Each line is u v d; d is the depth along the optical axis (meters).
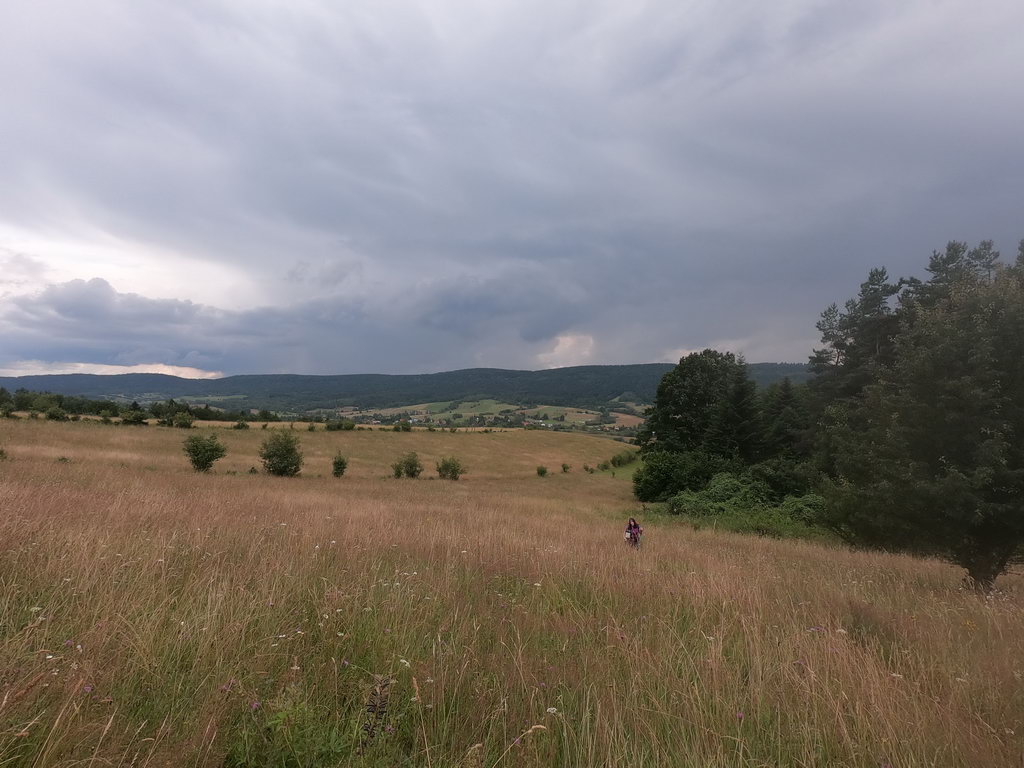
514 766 2.46
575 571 7.12
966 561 10.66
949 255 33.72
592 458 79.31
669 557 10.27
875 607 5.96
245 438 58.22
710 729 2.79
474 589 5.66
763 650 4.08
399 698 2.95
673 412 58.12
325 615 3.94
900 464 10.51
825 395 42.22
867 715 3.03
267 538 7.18
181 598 4.11
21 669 2.58
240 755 2.36
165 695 2.74
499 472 62.31
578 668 3.62
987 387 9.92
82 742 2.19
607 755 2.49
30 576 4.09
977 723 3.19
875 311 39.88
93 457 33.22
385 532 8.78
